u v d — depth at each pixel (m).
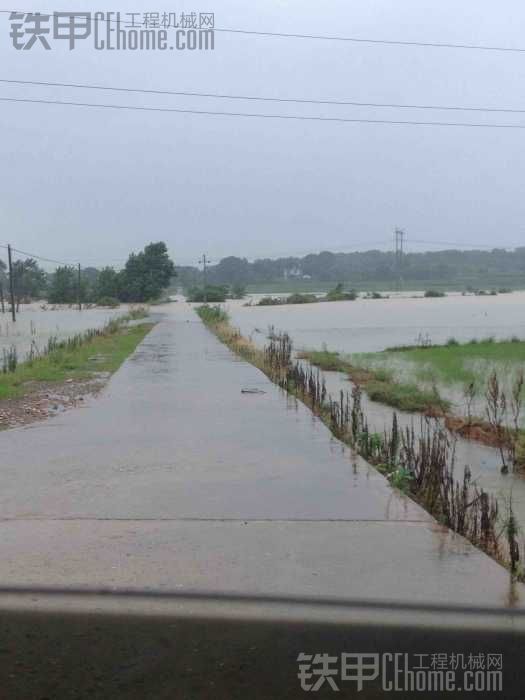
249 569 4.95
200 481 7.16
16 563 5.06
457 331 33.25
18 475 7.41
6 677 3.71
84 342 25.89
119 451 8.49
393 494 6.73
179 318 52.12
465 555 5.23
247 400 12.43
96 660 3.87
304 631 4.16
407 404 12.16
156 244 92.62
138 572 4.90
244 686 3.66
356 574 4.88
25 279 98.06
